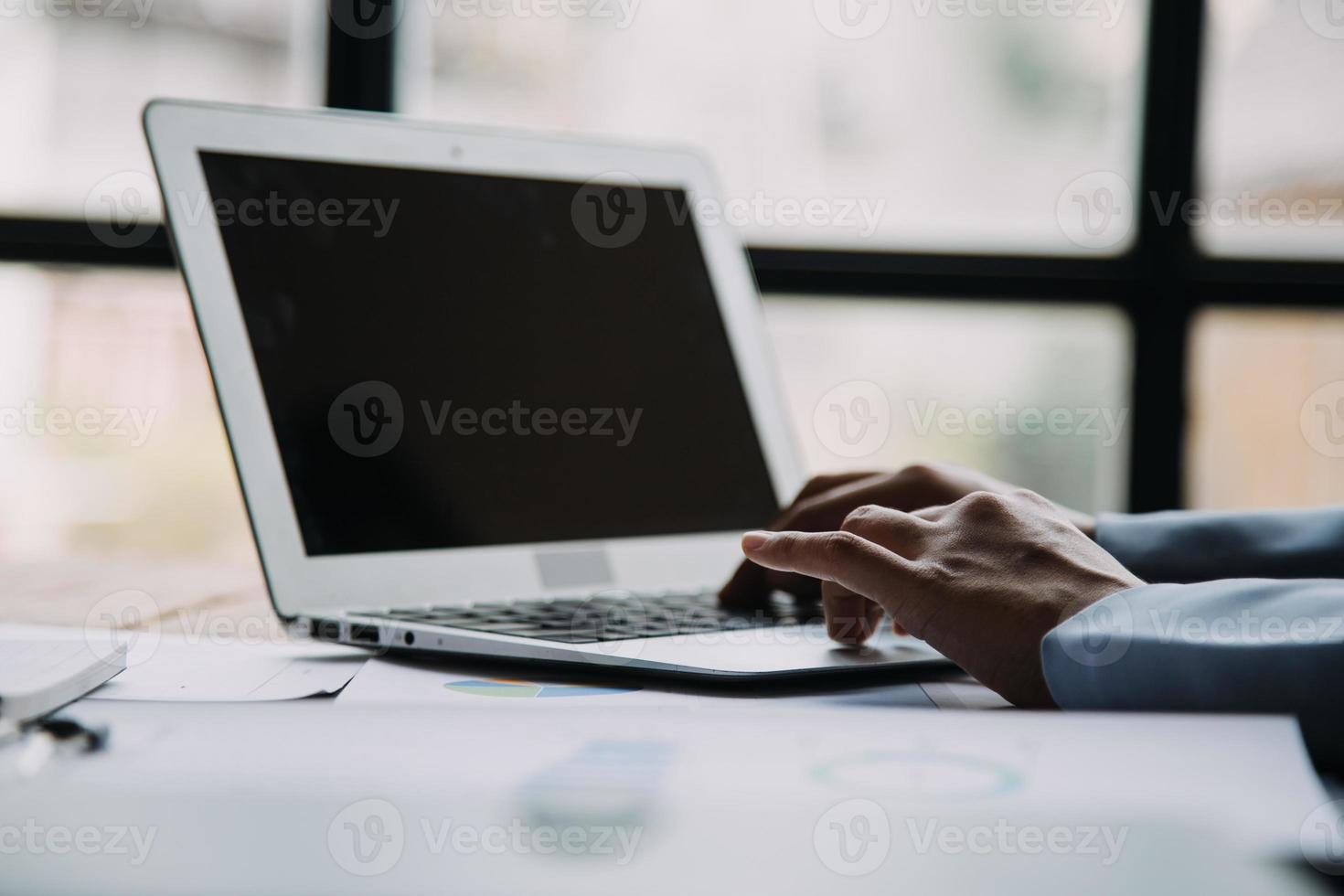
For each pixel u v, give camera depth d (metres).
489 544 0.71
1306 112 1.91
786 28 1.89
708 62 1.89
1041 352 1.90
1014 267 1.88
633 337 0.82
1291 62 1.91
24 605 0.75
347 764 0.23
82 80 1.77
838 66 1.89
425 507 0.69
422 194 0.75
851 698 0.45
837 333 1.87
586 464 0.77
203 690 0.45
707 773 0.23
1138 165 1.91
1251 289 1.90
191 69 1.81
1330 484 1.91
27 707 0.35
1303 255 1.90
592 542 0.75
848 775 0.23
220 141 0.68
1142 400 1.90
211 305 0.64
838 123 1.90
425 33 1.84
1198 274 1.90
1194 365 1.91
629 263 0.84
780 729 0.26
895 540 0.48
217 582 0.94
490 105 1.87
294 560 0.63
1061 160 1.91
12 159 1.76
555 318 0.79
